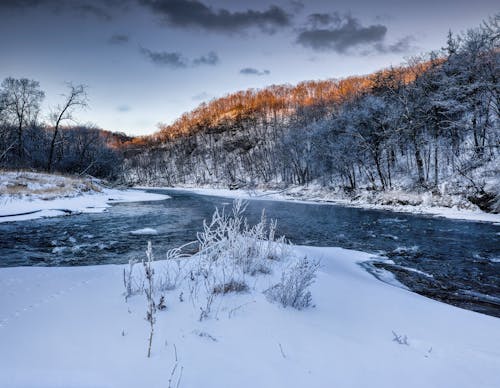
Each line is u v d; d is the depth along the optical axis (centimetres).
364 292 543
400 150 3753
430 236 1391
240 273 524
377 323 395
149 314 327
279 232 1501
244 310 365
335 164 4000
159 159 11519
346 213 2381
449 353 313
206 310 354
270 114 10694
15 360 251
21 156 3766
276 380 232
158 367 240
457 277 787
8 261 880
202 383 222
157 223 1711
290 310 385
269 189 5356
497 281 757
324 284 553
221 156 9606
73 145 4994
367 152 3594
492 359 304
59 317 346
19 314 358
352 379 244
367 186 3597
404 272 822
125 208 2533
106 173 5353
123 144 14812
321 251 1007
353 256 981
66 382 221
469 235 1414
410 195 2717
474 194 2195
